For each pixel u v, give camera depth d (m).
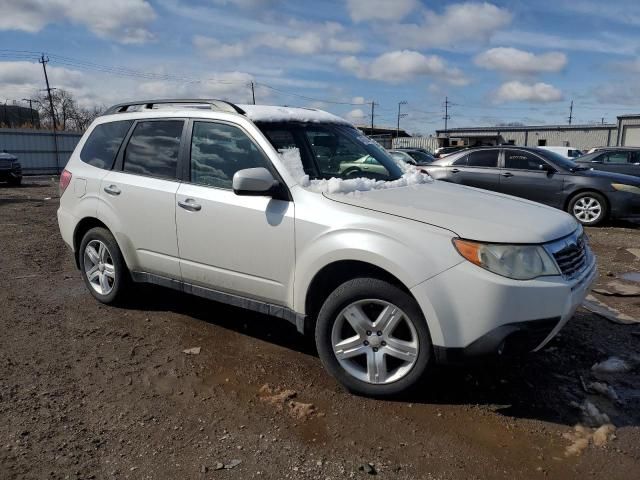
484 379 3.75
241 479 2.69
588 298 5.54
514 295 3.05
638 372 3.90
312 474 2.74
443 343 3.15
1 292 5.62
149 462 2.81
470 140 63.84
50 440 2.98
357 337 3.46
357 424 3.19
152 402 3.42
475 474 2.75
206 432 3.09
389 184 4.01
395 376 3.38
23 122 63.53
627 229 10.29
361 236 3.33
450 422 3.22
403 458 2.88
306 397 3.50
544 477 2.74
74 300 5.38
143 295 5.31
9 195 16.14
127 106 5.09
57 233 9.12
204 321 4.84
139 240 4.61
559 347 4.30
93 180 4.97
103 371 3.84
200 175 4.23
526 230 3.25
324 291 3.73
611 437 3.08
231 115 4.17
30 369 3.85
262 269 3.82
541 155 10.94
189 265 4.27
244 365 3.96
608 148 16.22
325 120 4.59
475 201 3.77
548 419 3.27
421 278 3.15
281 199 3.73
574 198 10.54
